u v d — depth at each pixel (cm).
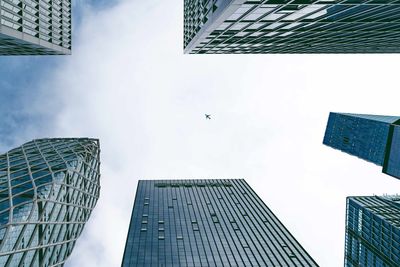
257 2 3575
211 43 6378
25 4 5941
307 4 3700
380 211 12088
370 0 3647
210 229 9231
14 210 5816
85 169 9569
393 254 10419
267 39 5919
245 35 5506
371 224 11906
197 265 7375
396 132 11362
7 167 8144
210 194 12175
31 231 5900
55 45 7500
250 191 12694
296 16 4216
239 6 3709
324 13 4144
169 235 8725
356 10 4103
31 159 8919
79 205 8675
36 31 6506
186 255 7769
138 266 7256
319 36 5803
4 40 6016
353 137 16038
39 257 6200
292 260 7775
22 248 5491
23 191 6631
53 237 6825
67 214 7750
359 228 12788
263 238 8881
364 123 15325
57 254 7269
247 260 7694
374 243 11625
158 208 10512
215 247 8231
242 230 9300
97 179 11069
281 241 8781
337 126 17475
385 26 5091
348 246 13675
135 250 7894
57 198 7169
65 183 7731
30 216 5872
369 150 14800
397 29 5306
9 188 6712
